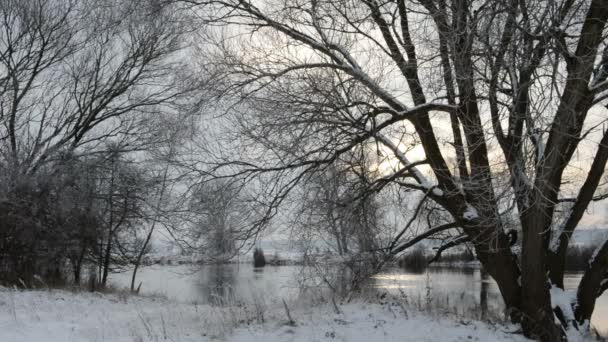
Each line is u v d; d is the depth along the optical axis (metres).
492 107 8.04
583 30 8.30
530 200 8.52
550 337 9.02
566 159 9.06
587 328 9.75
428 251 14.44
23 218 17.14
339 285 12.15
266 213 10.97
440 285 21.72
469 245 12.37
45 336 8.41
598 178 9.62
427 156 10.45
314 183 11.00
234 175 10.89
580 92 7.99
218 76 10.47
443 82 8.82
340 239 11.99
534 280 9.24
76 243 18.69
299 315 10.20
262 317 9.79
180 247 17.19
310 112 10.06
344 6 10.00
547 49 7.12
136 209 20.00
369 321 9.49
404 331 8.88
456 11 7.75
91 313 11.52
